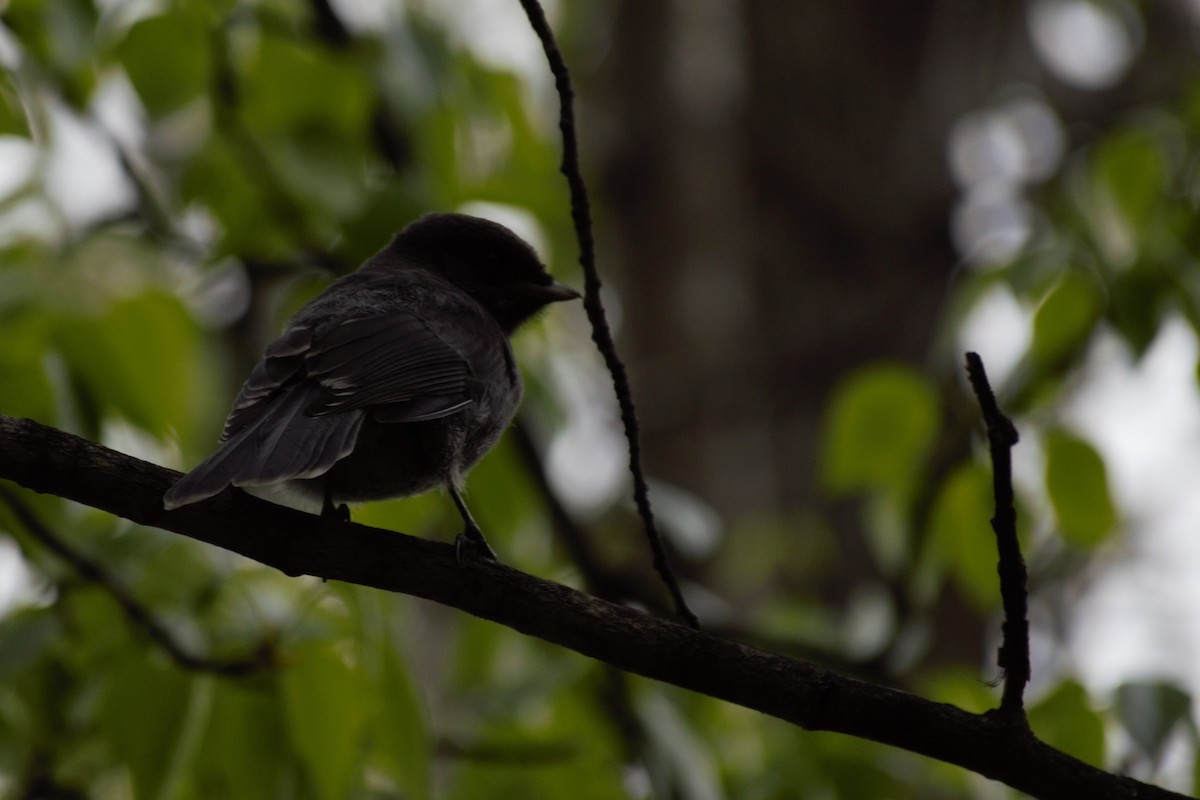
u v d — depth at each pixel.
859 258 19.88
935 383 11.21
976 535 10.66
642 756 10.38
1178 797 7.17
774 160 20.20
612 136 20.23
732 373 18.86
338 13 11.07
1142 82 21.95
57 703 9.91
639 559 16.72
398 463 9.18
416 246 11.35
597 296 8.30
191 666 9.14
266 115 11.12
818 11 20.86
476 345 9.76
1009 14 21.94
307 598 9.69
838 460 11.20
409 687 9.02
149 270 9.74
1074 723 9.44
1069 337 10.61
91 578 9.46
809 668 7.51
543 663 10.92
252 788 9.27
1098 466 10.35
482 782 10.57
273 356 8.70
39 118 10.07
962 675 11.12
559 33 20.88
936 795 11.04
